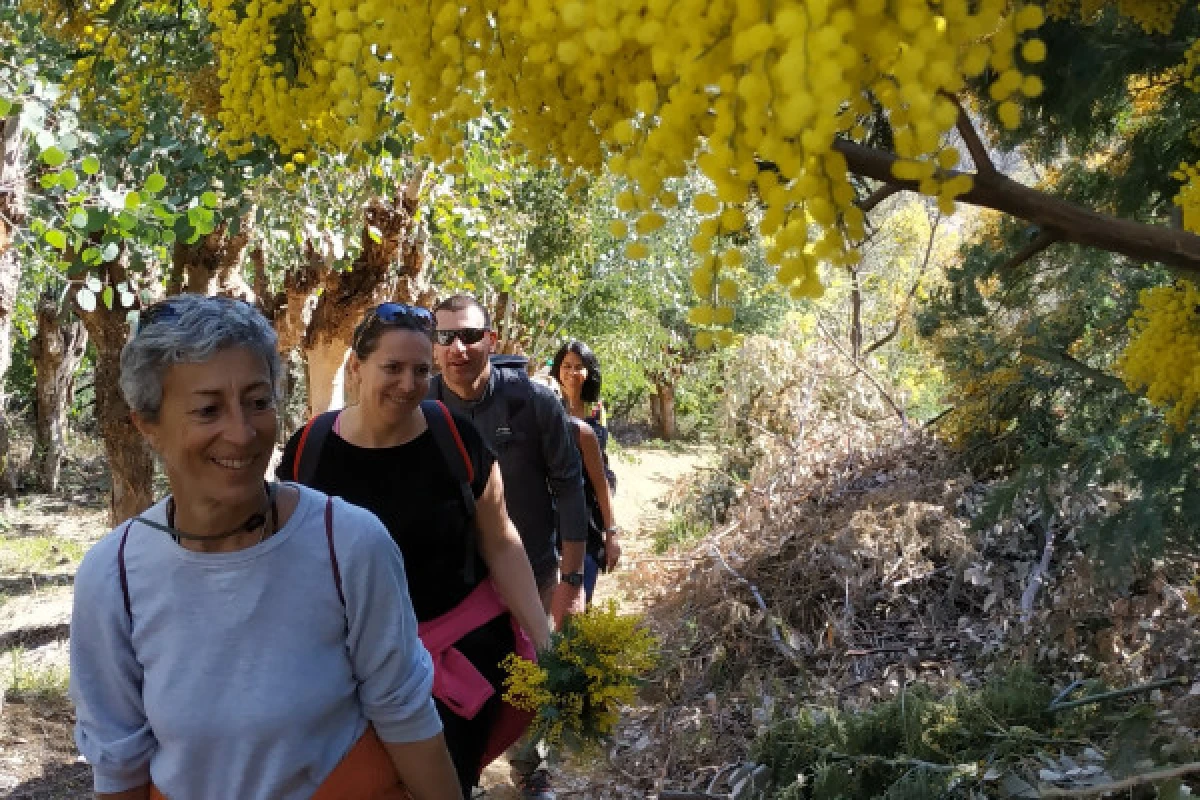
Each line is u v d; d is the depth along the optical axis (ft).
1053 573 15.15
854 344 37.11
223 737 5.37
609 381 48.83
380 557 5.59
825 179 2.70
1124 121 10.11
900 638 15.57
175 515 5.48
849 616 15.83
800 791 11.18
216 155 13.15
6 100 12.10
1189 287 5.86
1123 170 9.96
